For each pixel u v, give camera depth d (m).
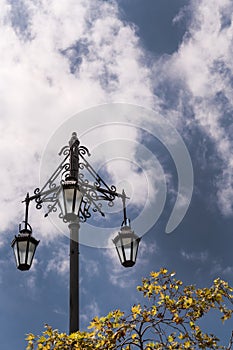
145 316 7.99
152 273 8.52
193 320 8.11
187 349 7.85
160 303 8.16
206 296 8.27
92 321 7.80
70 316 7.89
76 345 7.64
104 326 7.88
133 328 7.88
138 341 7.95
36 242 8.71
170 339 7.98
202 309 8.15
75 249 8.33
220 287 8.38
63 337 7.76
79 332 7.60
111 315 7.87
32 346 7.80
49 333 7.78
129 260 8.46
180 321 7.94
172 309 8.10
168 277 8.49
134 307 7.99
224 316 8.11
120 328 7.84
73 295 8.01
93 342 7.77
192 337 7.96
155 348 7.92
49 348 7.77
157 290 8.41
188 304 8.12
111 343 7.73
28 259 8.52
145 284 8.48
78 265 8.26
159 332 7.98
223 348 7.95
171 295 8.39
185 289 8.43
